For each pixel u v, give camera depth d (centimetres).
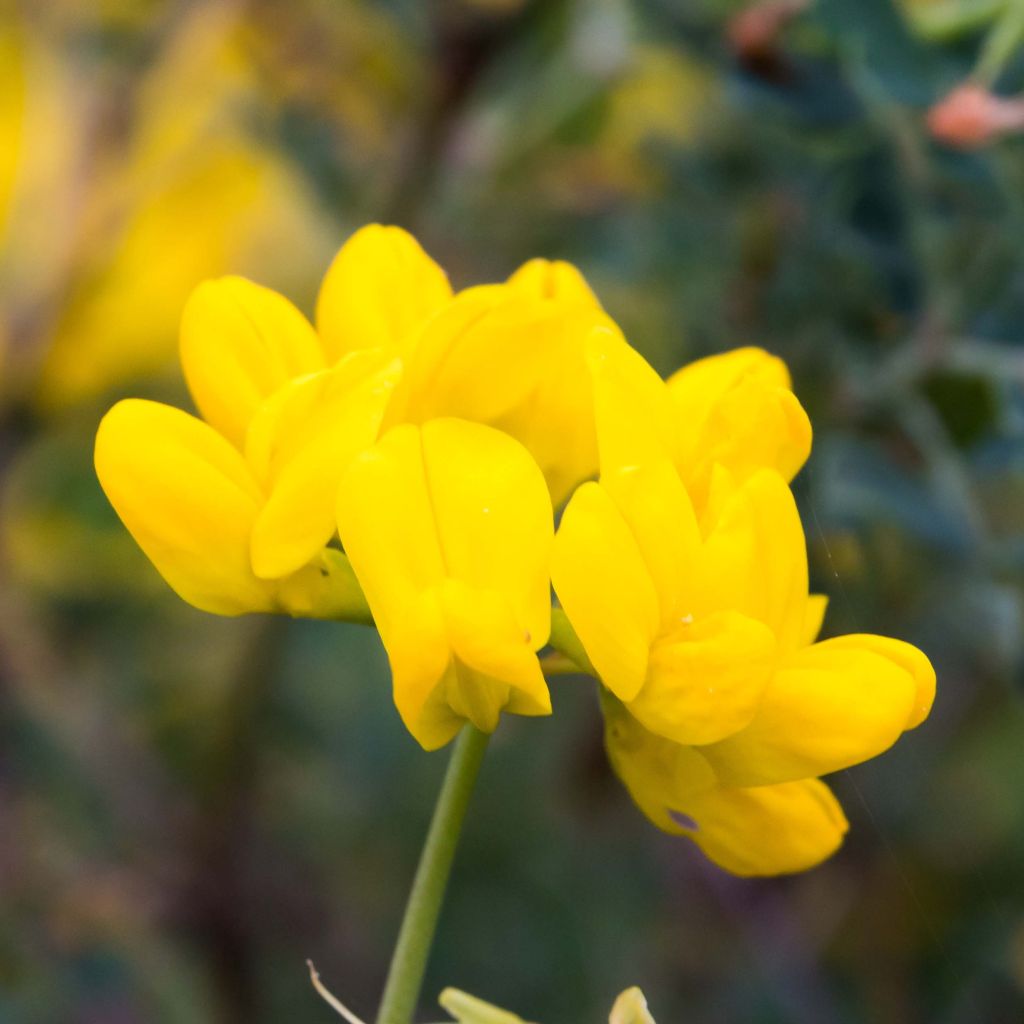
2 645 30
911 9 22
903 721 18
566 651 18
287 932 30
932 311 22
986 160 22
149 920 29
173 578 19
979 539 22
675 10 23
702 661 18
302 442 18
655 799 19
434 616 18
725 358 19
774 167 25
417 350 18
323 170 28
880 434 23
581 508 18
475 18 27
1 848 28
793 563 18
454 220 30
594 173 30
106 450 18
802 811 19
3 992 27
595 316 19
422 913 18
